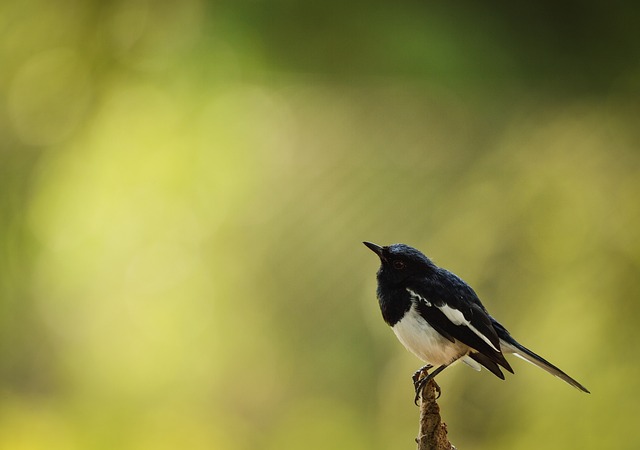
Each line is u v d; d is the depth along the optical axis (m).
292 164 13.62
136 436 14.49
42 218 13.15
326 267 14.52
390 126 12.95
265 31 10.80
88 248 13.52
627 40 9.89
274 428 15.18
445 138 12.50
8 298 13.85
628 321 10.74
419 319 8.28
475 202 11.70
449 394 11.59
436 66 10.12
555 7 9.88
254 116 12.84
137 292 14.16
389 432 13.07
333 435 14.95
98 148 12.74
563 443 10.71
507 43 9.92
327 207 13.96
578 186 11.11
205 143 12.76
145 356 14.62
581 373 10.81
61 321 14.43
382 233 13.21
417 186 12.83
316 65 10.82
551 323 10.98
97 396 14.70
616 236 10.91
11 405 14.49
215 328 14.72
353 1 10.13
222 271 14.23
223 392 14.98
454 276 8.52
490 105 11.08
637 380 10.57
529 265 11.23
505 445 11.09
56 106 12.44
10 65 12.29
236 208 13.80
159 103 12.28
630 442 10.34
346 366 14.87
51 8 12.14
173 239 13.71
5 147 12.71
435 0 9.98
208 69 11.75
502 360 8.20
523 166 11.47
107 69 12.15
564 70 10.11
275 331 14.89
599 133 11.00
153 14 11.71
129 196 13.10
